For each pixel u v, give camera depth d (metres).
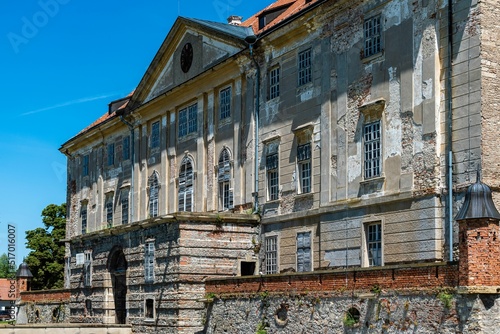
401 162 28.83
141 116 50.12
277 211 36.03
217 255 36.16
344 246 31.25
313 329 27.70
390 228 29.02
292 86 35.75
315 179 33.62
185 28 44.88
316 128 33.81
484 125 25.89
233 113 40.34
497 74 26.41
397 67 29.45
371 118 30.61
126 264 43.62
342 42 32.56
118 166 53.91
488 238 21.95
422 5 28.52
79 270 48.81
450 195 26.53
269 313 30.02
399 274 24.44
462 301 22.14
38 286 75.31
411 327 23.73
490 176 25.78
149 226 38.84
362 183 30.67
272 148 36.94
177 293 35.34
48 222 76.88
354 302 26.05
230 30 41.06
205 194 42.34
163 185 46.62
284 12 40.03
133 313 39.62
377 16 30.78
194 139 43.81
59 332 39.03
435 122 27.48
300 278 28.66
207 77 42.31
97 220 56.75
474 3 26.53
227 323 32.44
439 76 27.66
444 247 26.67
